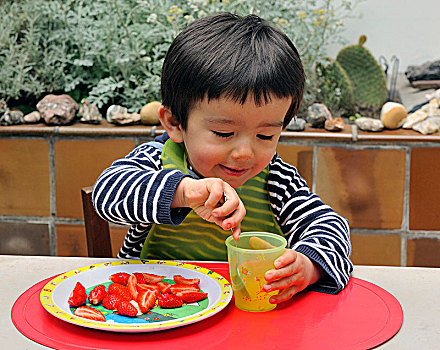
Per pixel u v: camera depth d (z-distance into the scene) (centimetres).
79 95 226
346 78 217
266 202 100
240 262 66
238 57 72
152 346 57
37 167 195
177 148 94
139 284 71
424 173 184
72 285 72
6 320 64
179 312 66
